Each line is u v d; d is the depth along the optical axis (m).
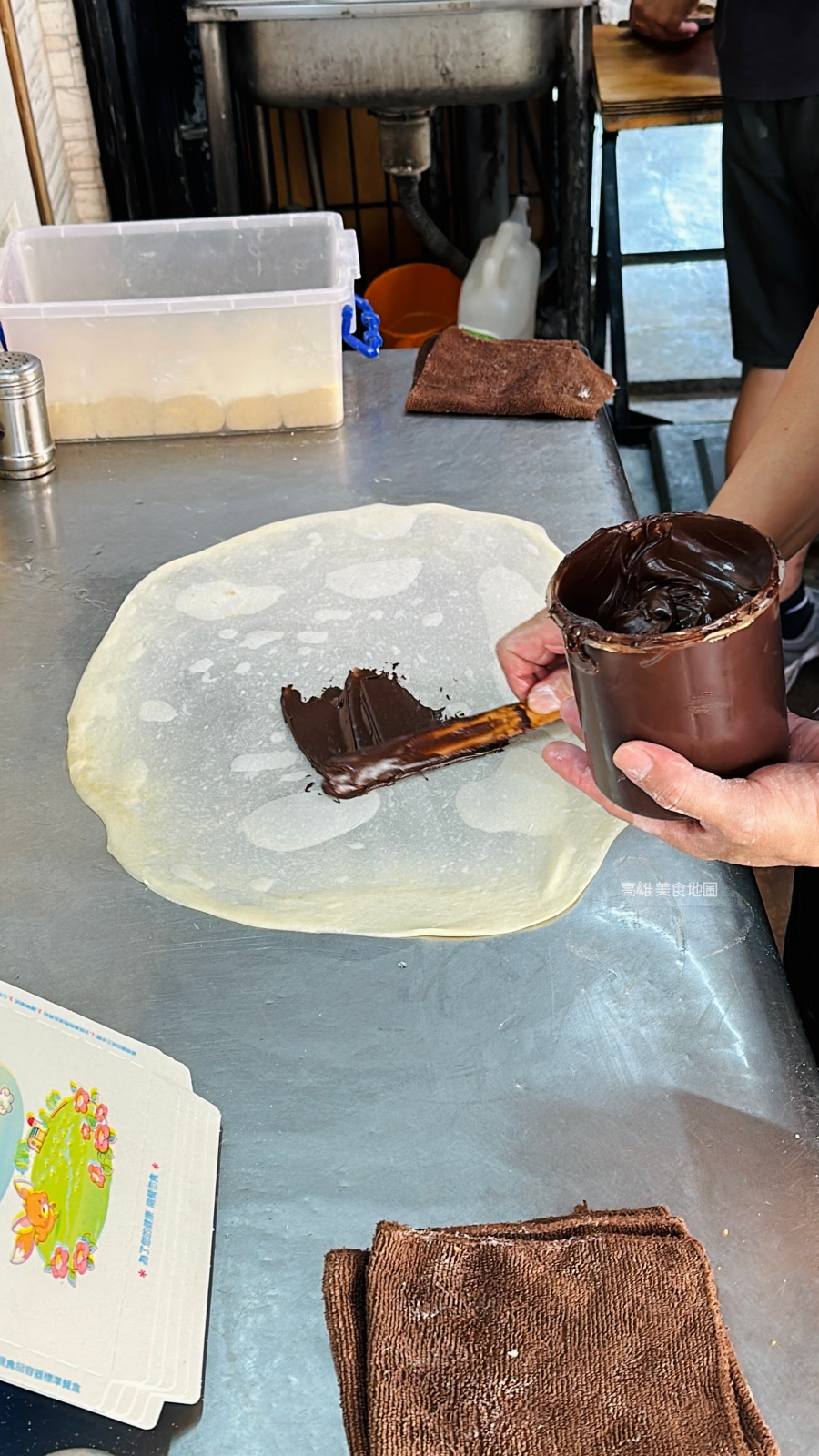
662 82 2.28
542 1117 0.84
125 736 1.14
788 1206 0.79
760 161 1.95
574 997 0.91
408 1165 0.83
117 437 1.53
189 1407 0.72
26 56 2.17
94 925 0.97
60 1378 0.66
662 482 2.66
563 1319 0.71
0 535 1.38
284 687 1.18
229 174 2.42
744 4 1.85
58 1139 0.75
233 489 1.44
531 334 2.68
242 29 2.26
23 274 1.53
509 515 1.37
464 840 1.04
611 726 0.77
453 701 1.16
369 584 1.29
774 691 0.77
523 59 2.29
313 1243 0.79
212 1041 0.89
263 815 1.06
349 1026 0.90
